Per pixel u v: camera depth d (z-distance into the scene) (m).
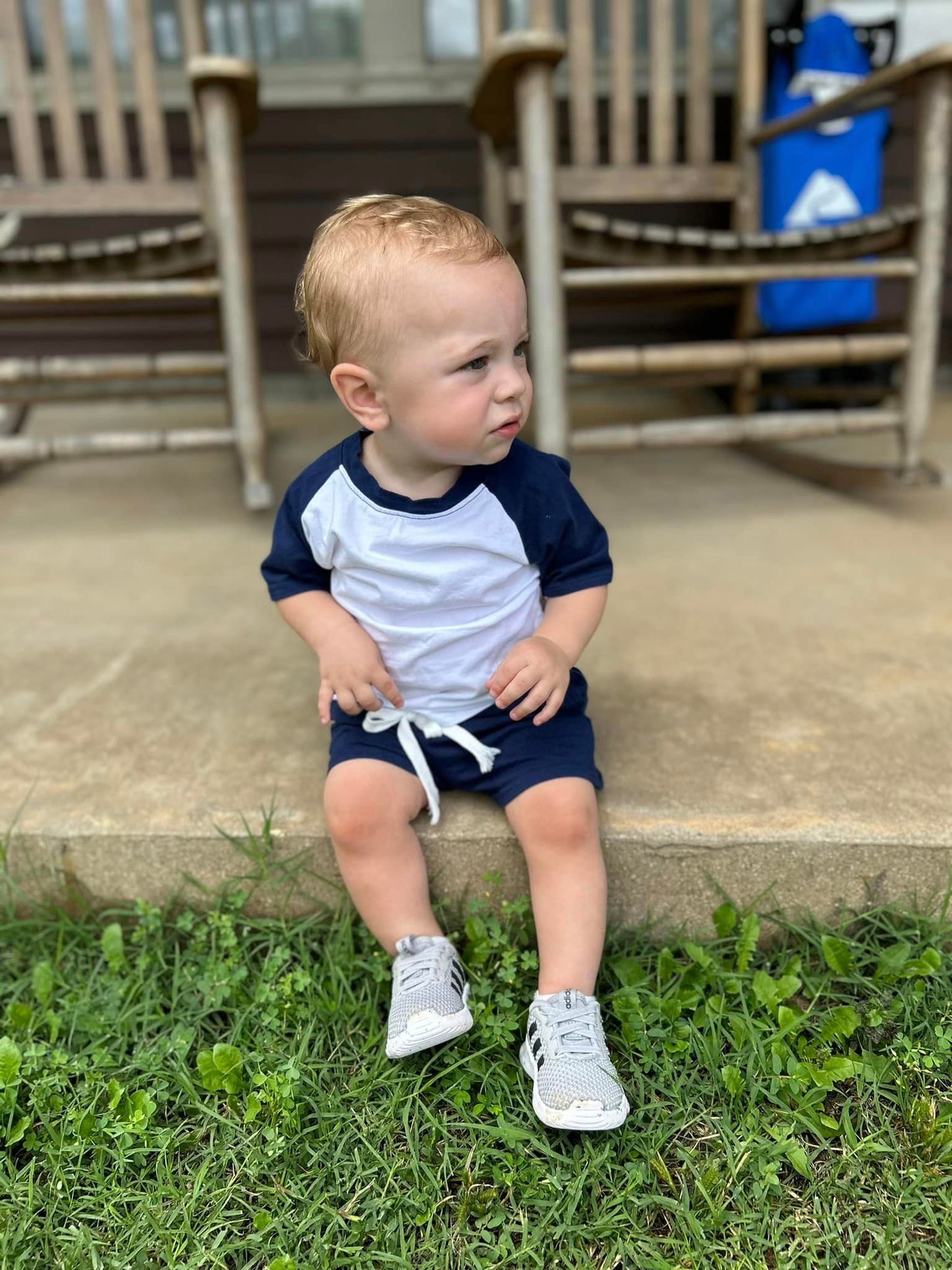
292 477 2.80
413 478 1.02
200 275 2.42
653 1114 0.93
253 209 3.56
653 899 1.11
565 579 1.09
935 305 2.21
